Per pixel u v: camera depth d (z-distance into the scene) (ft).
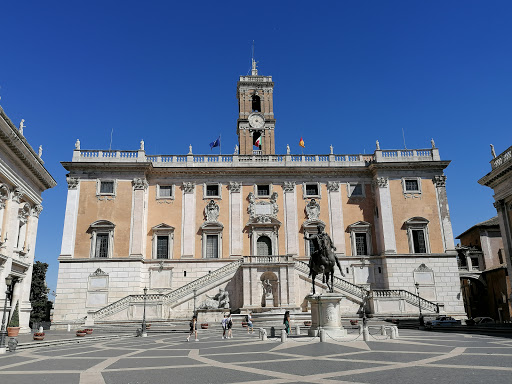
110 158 158.71
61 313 142.51
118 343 80.89
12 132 96.12
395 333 71.41
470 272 188.03
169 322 127.85
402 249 153.58
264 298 136.46
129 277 146.41
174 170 160.76
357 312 135.64
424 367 40.55
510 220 115.75
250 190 162.91
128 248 149.48
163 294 134.10
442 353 51.19
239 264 142.00
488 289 185.16
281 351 55.77
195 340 81.82
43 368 46.39
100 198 153.79
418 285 135.85
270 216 159.12
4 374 42.14
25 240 118.62
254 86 198.90
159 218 157.69
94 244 149.07
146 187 159.63
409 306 132.87
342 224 160.04
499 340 68.18
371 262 155.33
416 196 159.33
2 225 101.96
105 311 129.80
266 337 75.00
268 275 139.85
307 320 122.42
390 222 155.94
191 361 49.93
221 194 161.27
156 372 42.09
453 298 148.77
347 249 157.89
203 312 127.34
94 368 45.88
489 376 35.12
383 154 164.96
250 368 42.47
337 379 35.24
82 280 145.59
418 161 160.76
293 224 159.12
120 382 36.83
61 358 55.98
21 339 85.25
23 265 113.70
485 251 193.26
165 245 155.22
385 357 48.03
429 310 132.98
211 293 138.41
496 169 113.70
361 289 138.31
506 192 114.83
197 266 152.56
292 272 137.90
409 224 155.22
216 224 156.66
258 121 192.85
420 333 88.69
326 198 163.02
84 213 152.15
